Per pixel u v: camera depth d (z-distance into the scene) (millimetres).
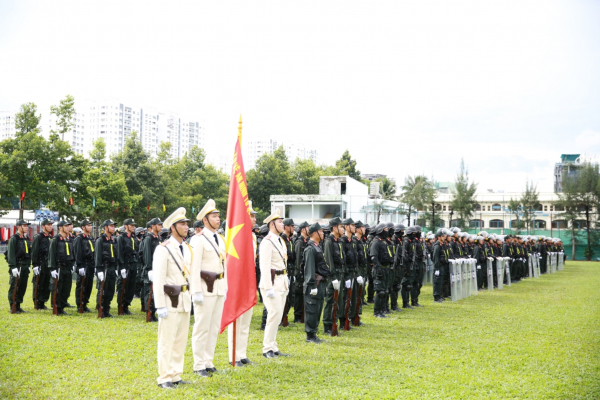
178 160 53156
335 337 10516
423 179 48688
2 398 6242
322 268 10273
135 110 125000
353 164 70188
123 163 39094
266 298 8781
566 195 52844
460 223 50625
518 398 6812
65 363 7914
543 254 30266
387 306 14125
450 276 16750
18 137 29359
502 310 14695
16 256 12859
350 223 11898
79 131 121125
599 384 7551
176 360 7098
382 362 8445
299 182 61188
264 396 6547
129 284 13453
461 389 7129
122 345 9188
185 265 7242
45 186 28656
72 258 13156
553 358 9039
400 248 14703
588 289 20875
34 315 12422
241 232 8367
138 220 38531
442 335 10883
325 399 6492
